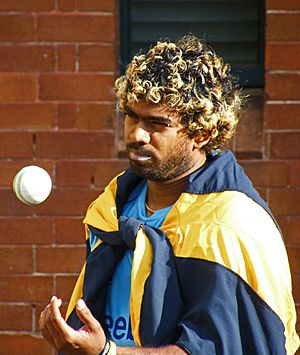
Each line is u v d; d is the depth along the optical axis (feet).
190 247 29.81
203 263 29.35
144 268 30.42
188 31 59.16
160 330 29.50
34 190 34.47
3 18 56.59
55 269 57.36
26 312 57.52
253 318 29.27
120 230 32.07
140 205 33.27
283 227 56.95
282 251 30.42
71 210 57.26
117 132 57.11
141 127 30.58
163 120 30.42
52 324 27.86
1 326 57.52
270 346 29.37
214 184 31.12
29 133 57.06
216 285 28.96
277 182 56.85
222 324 28.73
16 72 56.95
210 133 31.53
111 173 57.06
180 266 29.89
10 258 57.31
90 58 56.85
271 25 56.49
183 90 30.48
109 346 28.12
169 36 59.16
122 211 33.94
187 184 31.27
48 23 56.70
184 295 29.78
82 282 33.86
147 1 59.11
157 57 31.12
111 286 32.58
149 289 29.73
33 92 56.90
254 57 58.70
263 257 29.50
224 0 59.11
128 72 31.42
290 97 56.75
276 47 56.59
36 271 57.41
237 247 29.37
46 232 57.26
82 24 56.70
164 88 30.22
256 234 29.76
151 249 30.68
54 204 57.26
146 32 59.16
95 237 33.83
